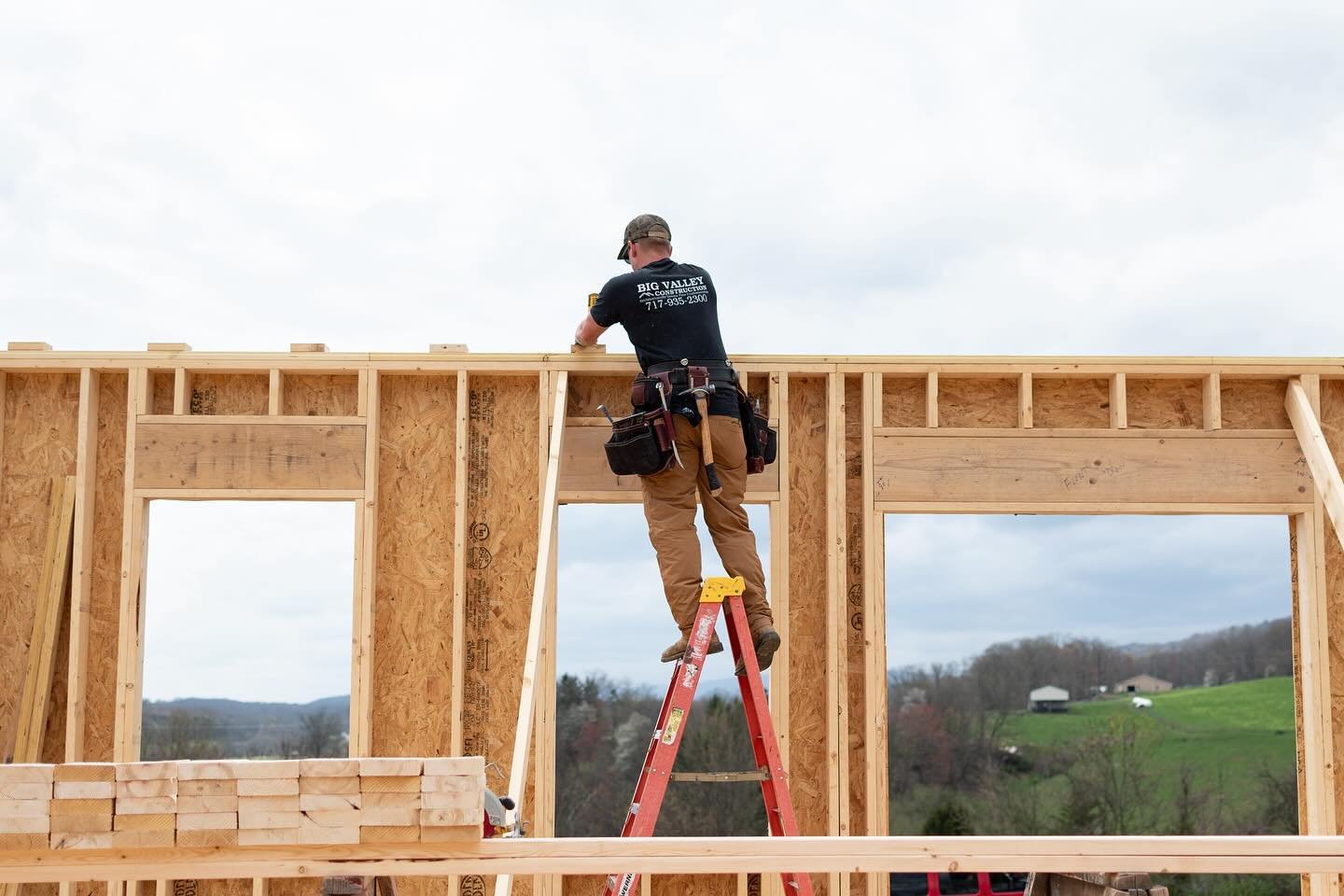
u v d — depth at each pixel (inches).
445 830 113.3
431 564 201.5
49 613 195.8
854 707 196.7
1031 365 199.9
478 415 203.9
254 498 199.5
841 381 199.9
